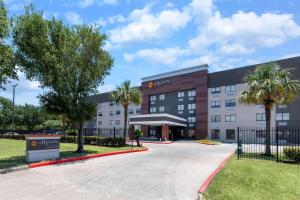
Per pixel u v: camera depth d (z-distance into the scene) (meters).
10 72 17.73
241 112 53.59
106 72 22.38
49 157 17.16
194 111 61.06
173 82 65.12
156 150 28.98
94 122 85.75
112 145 31.98
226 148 33.69
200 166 16.52
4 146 29.36
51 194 9.26
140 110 71.88
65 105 20.27
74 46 20.23
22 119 76.44
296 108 46.62
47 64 18.94
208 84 59.25
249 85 24.64
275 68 24.89
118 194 9.43
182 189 10.31
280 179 12.84
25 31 18.30
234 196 9.19
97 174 13.02
